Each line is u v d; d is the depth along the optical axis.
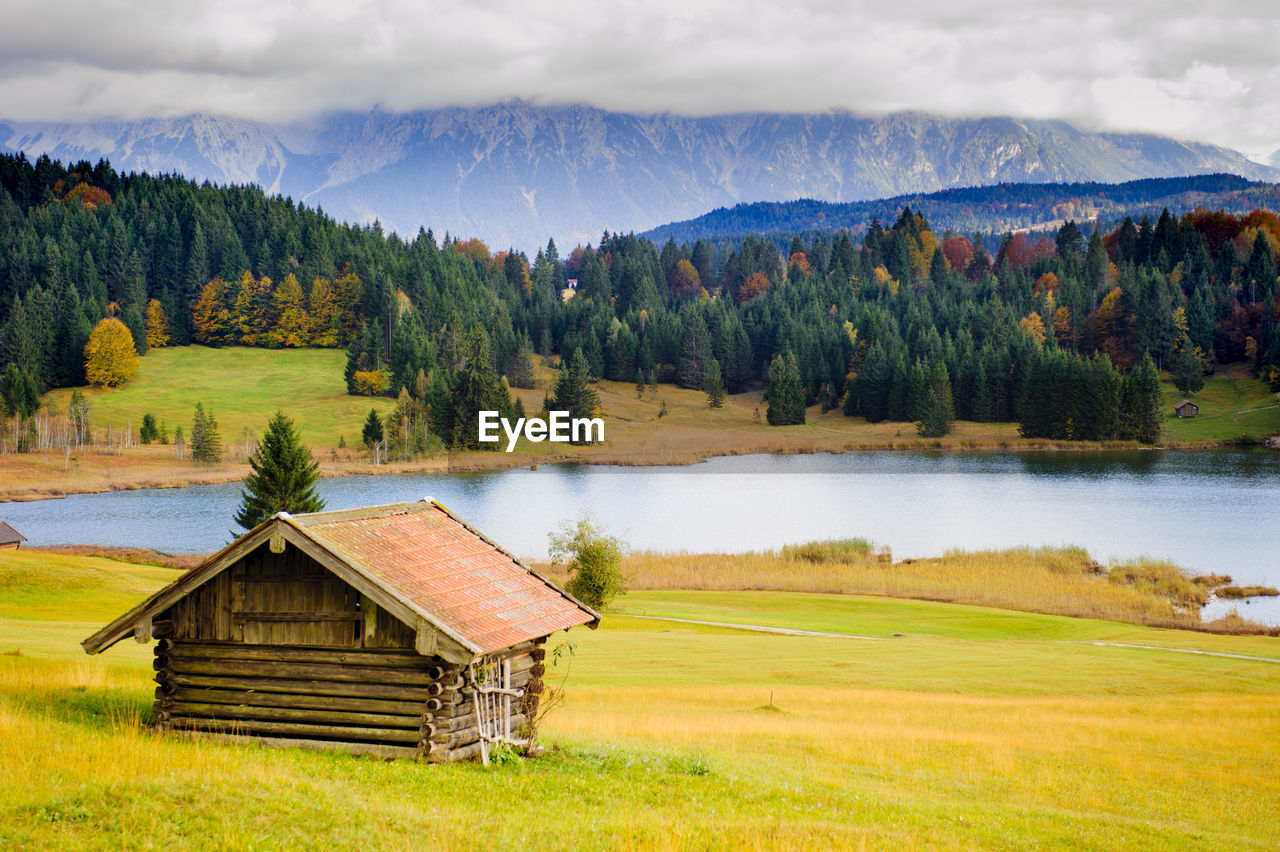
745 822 16.55
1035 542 92.31
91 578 61.50
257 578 18.64
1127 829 20.09
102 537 98.81
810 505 117.81
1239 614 67.38
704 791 18.75
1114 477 139.12
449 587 18.95
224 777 15.23
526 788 17.19
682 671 42.75
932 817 19.05
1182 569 80.50
